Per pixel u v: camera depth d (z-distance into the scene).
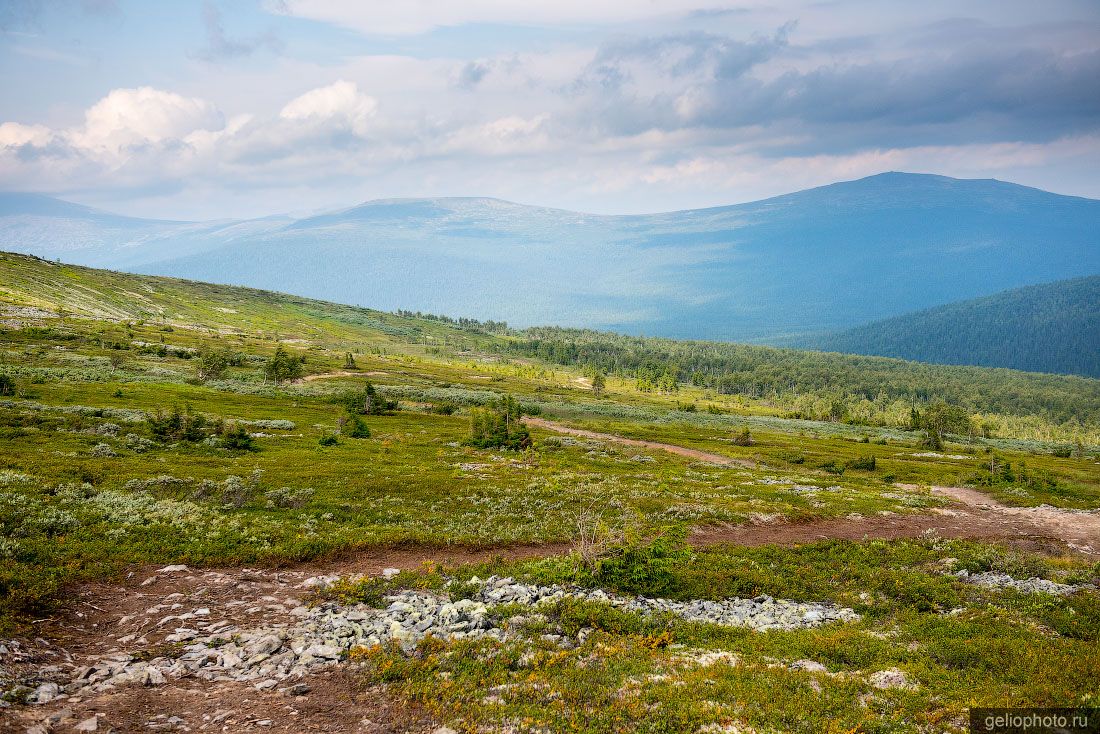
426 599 20.81
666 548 26.27
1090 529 45.50
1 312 186.38
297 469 51.34
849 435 164.38
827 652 18.14
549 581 23.92
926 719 13.34
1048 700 13.89
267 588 20.89
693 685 14.88
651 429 135.00
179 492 35.53
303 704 13.11
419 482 47.31
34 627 15.45
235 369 168.25
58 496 28.91
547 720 12.80
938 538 37.84
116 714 12.00
